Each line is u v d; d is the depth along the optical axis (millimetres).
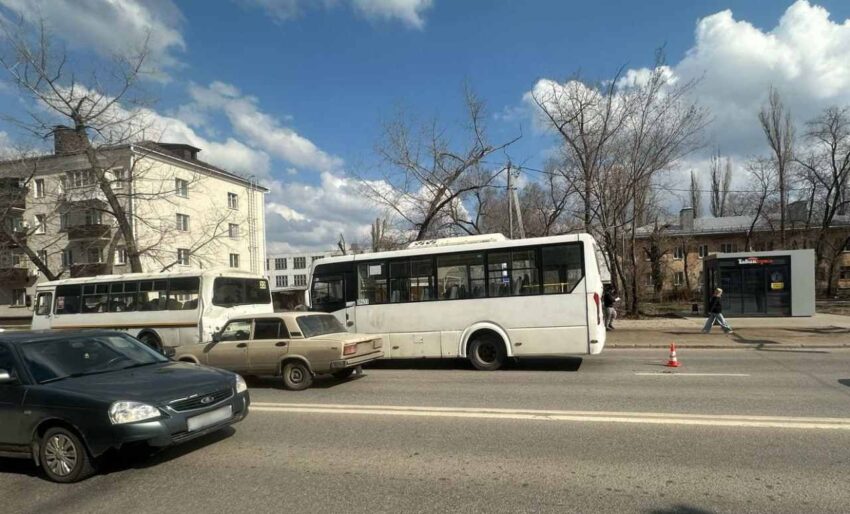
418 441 6047
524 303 11750
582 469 4965
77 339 6289
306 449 5859
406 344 12539
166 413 5199
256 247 50656
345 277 13180
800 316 23609
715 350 14695
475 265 12172
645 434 6043
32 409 5219
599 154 24531
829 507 4008
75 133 24297
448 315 12242
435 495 4445
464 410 7555
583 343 11367
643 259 45906
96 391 5234
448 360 14117
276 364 9984
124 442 4938
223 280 15844
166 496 4609
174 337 15469
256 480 4922
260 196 51625
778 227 49750
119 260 38094
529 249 11812
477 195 26000
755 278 24188
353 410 7781
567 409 7434
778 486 4422
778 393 8203
